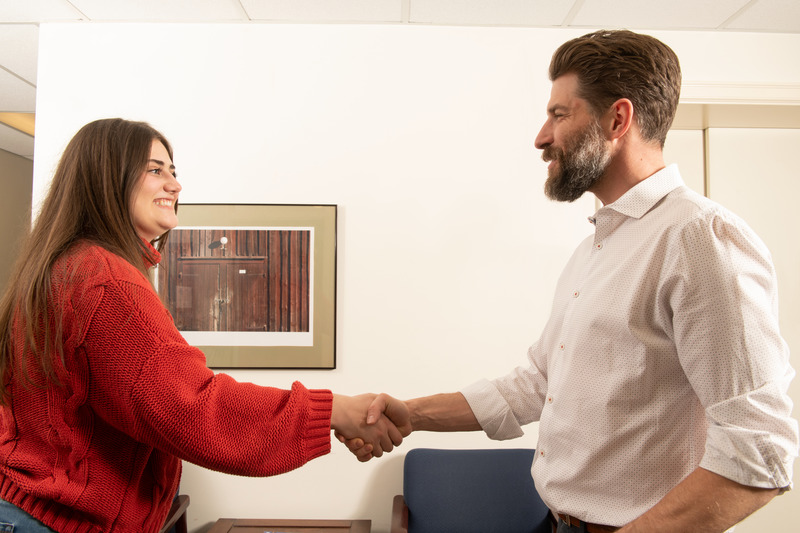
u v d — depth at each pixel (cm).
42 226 88
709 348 74
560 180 100
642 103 92
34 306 76
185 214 203
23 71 242
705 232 78
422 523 178
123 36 208
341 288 204
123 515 79
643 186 91
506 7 195
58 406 75
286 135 207
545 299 204
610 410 89
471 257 205
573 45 99
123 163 91
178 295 202
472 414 127
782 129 229
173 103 208
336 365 203
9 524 74
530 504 180
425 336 203
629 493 87
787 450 69
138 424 75
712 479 71
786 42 211
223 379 84
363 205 206
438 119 208
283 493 199
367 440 124
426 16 202
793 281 222
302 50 209
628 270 90
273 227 204
